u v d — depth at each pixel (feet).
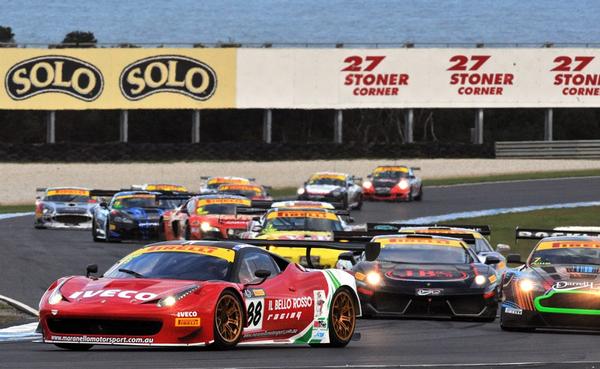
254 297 133.80
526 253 359.87
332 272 150.30
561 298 171.12
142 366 115.03
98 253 332.39
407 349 144.77
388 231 231.30
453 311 189.88
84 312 123.95
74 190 460.55
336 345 148.36
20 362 119.55
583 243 197.16
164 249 140.56
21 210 560.20
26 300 222.69
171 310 123.03
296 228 266.98
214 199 344.28
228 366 116.26
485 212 506.07
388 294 191.01
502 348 147.13
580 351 143.54
